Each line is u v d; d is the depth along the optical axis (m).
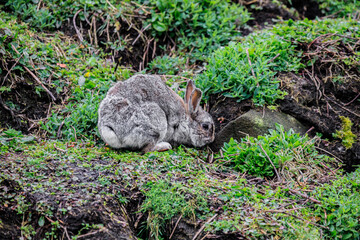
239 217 8.23
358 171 10.32
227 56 12.34
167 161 9.77
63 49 13.31
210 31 14.55
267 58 12.22
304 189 9.30
